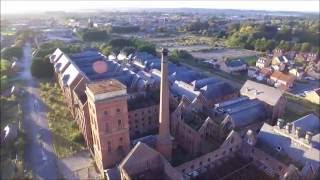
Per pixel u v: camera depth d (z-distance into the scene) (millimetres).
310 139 59750
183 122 76500
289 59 180375
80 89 85125
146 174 59094
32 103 110375
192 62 176500
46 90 123125
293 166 55594
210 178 61531
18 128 88000
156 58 155375
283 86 128125
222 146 65938
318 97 110500
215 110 82750
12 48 181875
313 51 196000
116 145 64375
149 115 88188
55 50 159875
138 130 87688
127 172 57344
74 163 72375
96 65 118562
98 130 60312
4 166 70625
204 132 72625
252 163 66375
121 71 110250
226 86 101625
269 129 68812
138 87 96688
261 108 84000
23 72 152750
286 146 63469
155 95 93875
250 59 187250
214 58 189500
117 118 61844
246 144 68312
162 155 62500
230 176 62062
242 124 77000
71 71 101688
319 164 56719
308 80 143500
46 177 67062
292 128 63906
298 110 104812
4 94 119500
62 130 88625
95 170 69625
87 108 72500
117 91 59594
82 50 179375
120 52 171375
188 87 93875
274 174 62062
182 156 74125
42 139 83625
